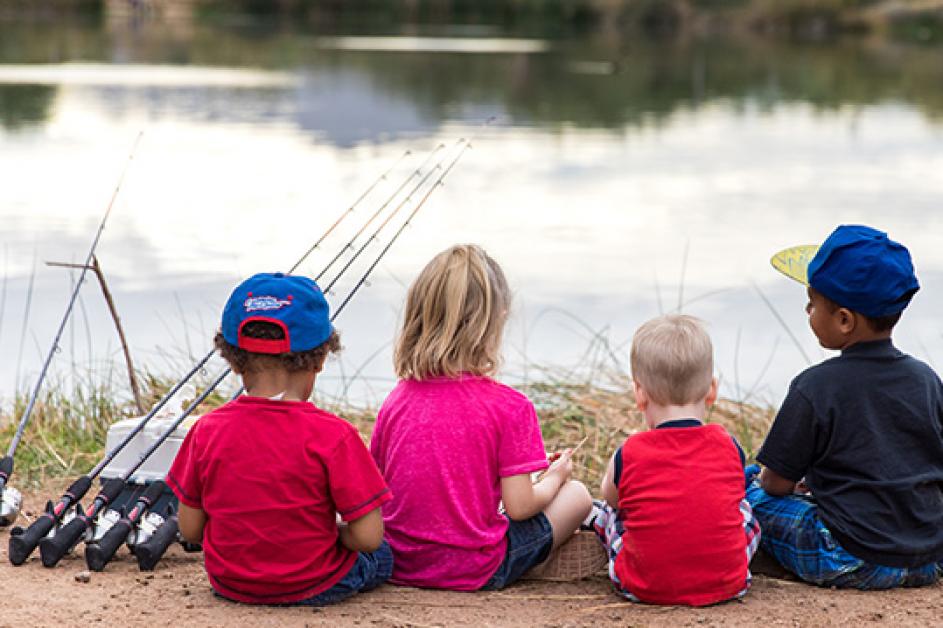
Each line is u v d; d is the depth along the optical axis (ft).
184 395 12.53
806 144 51.26
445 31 132.57
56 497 13.15
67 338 21.71
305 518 9.03
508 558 10.01
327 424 9.05
